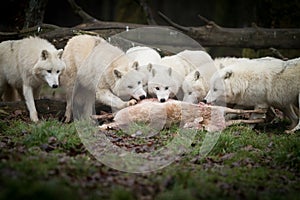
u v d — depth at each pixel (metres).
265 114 12.96
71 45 13.05
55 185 6.64
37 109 13.16
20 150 9.00
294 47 17.52
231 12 25.75
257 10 20.41
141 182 7.59
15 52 12.90
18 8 16.64
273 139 10.98
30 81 12.66
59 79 12.91
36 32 15.84
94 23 16.59
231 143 10.38
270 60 12.81
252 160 9.48
